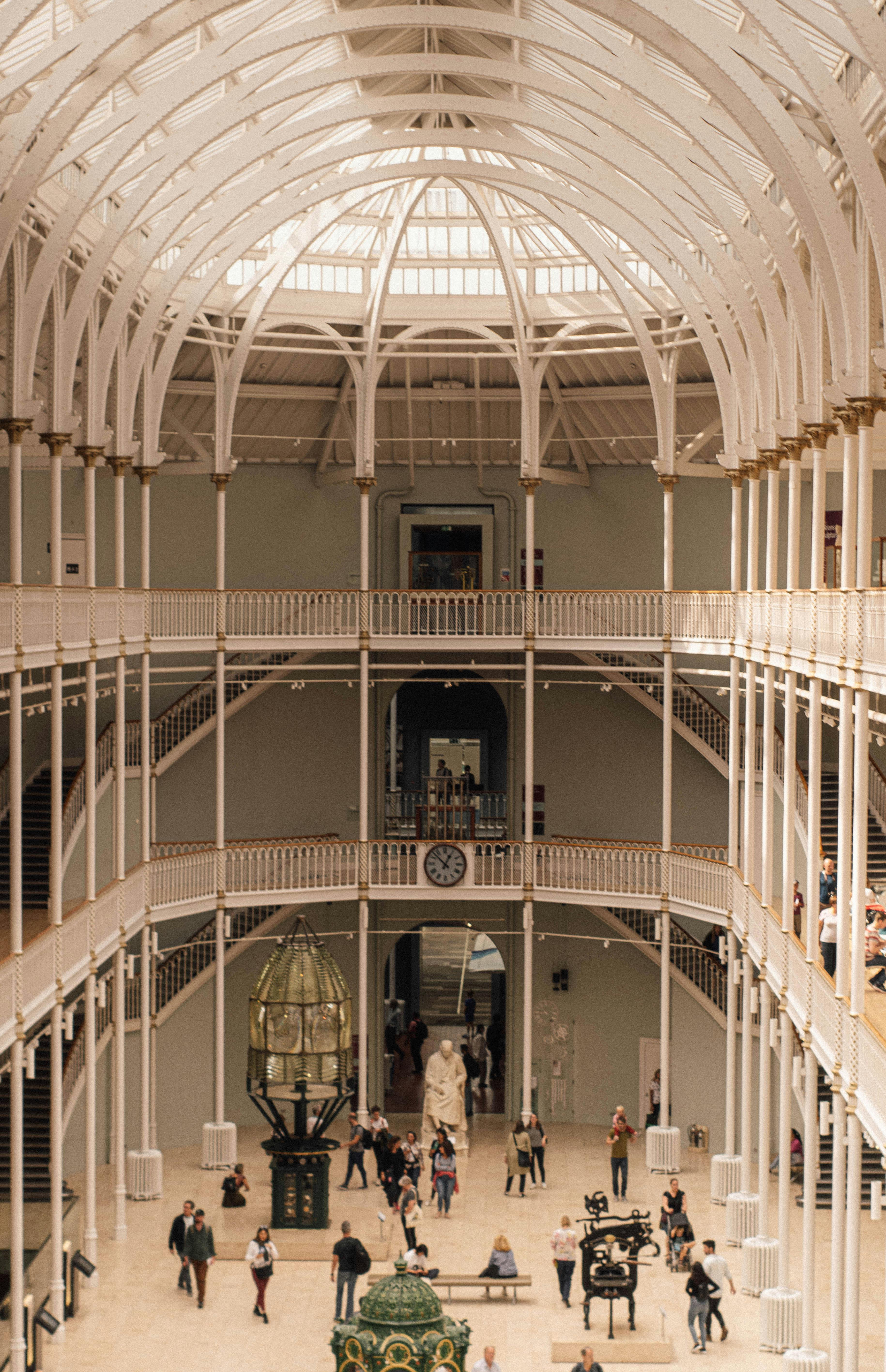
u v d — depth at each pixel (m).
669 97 22.41
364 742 34.03
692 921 36.91
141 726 33.78
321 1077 28.38
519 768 38.22
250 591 33.50
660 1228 27.80
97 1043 31.30
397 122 30.61
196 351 33.91
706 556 37.94
